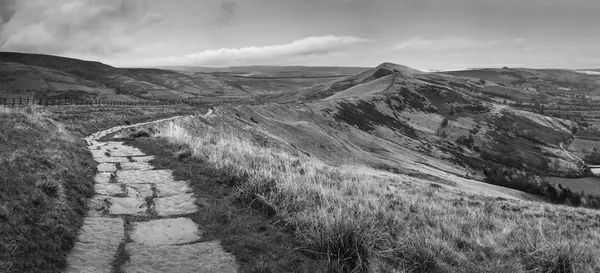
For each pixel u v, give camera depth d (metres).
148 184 10.58
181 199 9.27
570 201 98.75
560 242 8.41
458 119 172.75
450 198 17.05
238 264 6.12
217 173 11.21
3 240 5.39
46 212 6.75
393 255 7.05
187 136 19.03
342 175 16.36
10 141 10.55
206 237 7.11
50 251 5.78
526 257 7.77
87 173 11.12
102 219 7.71
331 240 6.61
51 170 9.03
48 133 14.12
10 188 6.90
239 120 70.12
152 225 7.60
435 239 7.79
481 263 7.39
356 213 8.53
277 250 6.63
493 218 12.38
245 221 7.84
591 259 7.82
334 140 91.25
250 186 9.54
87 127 28.80
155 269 5.80
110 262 5.94
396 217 8.98
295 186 9.84
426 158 117.56
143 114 52.75
